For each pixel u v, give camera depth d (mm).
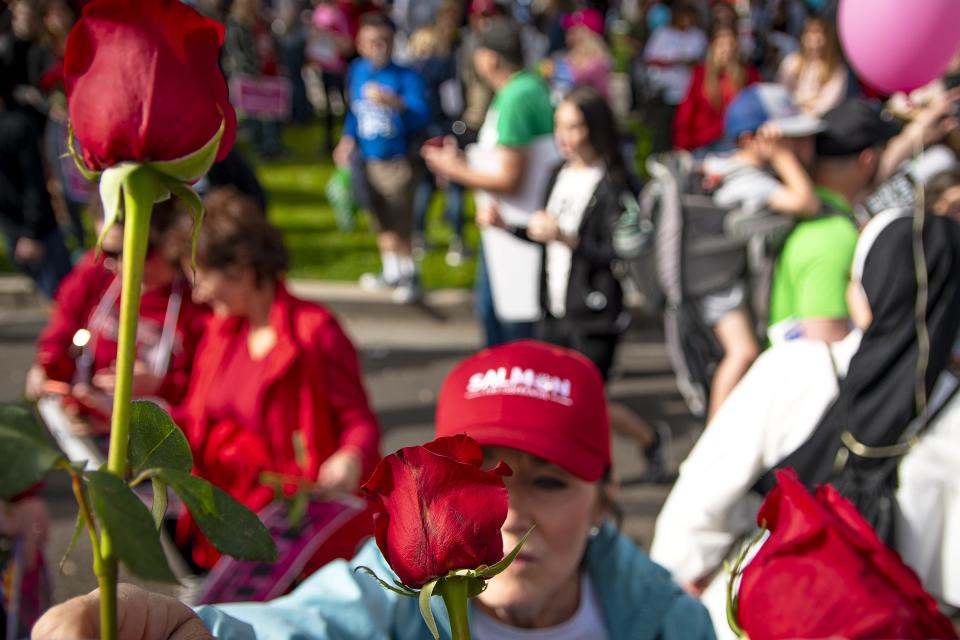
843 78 6367
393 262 7082
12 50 5750
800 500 609
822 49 6391
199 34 542
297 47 12422
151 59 529
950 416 1907
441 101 8031
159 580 453
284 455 2314
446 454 666
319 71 11391
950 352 1923
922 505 1921
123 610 794
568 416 1303
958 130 3906
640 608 1392
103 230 527
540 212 4145
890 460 1911
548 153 4449
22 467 469
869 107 3467
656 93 9586
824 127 3346
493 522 623
